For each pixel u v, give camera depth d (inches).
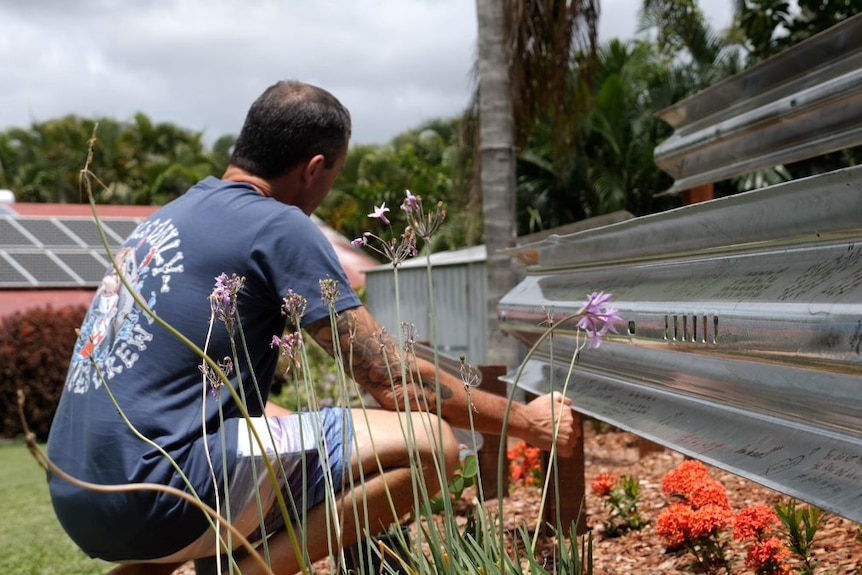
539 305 107.3
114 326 78.0
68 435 78.4
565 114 316.8
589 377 103.9
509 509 145.6
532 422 82.8
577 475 123.5
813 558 95.8
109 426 74.0
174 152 1750.7
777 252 61.1
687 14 476.7
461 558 59.2
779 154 112.9
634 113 589.9
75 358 82.5
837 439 54.4
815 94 97.4
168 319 76.4
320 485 75.3
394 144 1521.9
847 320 47.3
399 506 76.8
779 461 58.1
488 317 274.8
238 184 84.6
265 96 88.0
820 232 54.8
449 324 410.6
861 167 46.4
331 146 88.2
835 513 47.4
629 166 584.1
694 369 72.7
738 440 65.4
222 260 78.2
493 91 273.0
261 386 81.4
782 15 304.0
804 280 55.1
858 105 94.5
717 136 122.9
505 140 273.4
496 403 81.3
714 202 63.0
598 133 594.2
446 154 1131.3
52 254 544.1
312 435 75.5
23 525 196.7
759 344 57.5
